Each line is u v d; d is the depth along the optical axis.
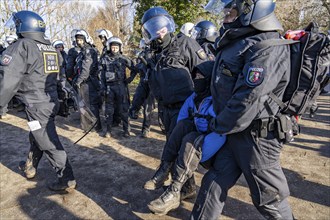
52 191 2.84
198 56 2.23
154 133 4.99
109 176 3.21
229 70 1.49
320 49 1.37
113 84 4.57
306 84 1.42
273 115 1.44
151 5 7.94
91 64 4.54
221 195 1.63
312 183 3.02
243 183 3.03
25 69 2.34
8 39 6.19
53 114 2.61
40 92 2.49
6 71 2.19
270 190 1.53
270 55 1.31
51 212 2.49
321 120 6.09
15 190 2.88
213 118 1.59
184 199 2.64
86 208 2.55
